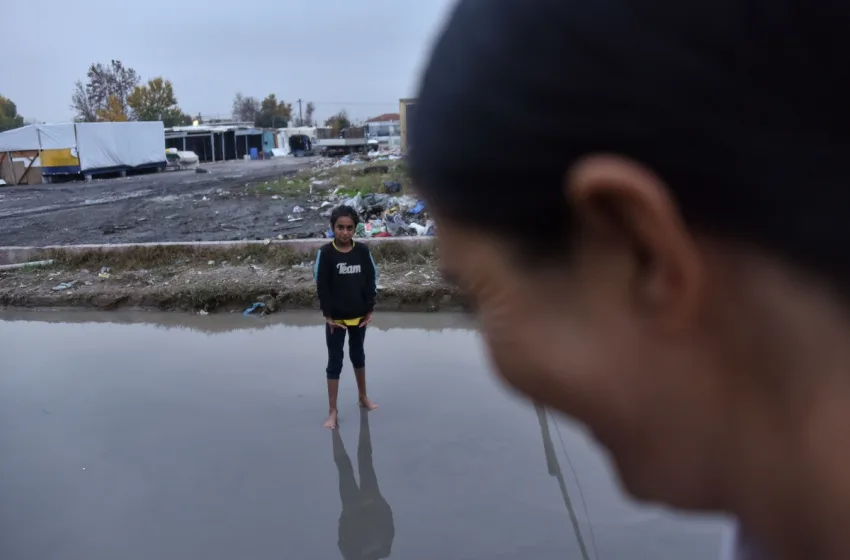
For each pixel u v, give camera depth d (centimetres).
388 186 1688
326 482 429
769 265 35
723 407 37
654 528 362
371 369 620
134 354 698
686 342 37
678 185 34
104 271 984
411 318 775
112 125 2981
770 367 36
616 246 37
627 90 34
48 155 2761
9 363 680
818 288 34
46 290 913
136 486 433
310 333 751
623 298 38
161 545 371
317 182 2178
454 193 39
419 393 558
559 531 364
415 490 414
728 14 33
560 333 39
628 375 39
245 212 1620
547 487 407
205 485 430
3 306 902
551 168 36
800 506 37
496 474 425
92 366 664
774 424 36
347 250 505
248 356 677
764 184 33
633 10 34
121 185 2552
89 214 1681
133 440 497
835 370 35
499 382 45
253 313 830
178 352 700
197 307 855
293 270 922
